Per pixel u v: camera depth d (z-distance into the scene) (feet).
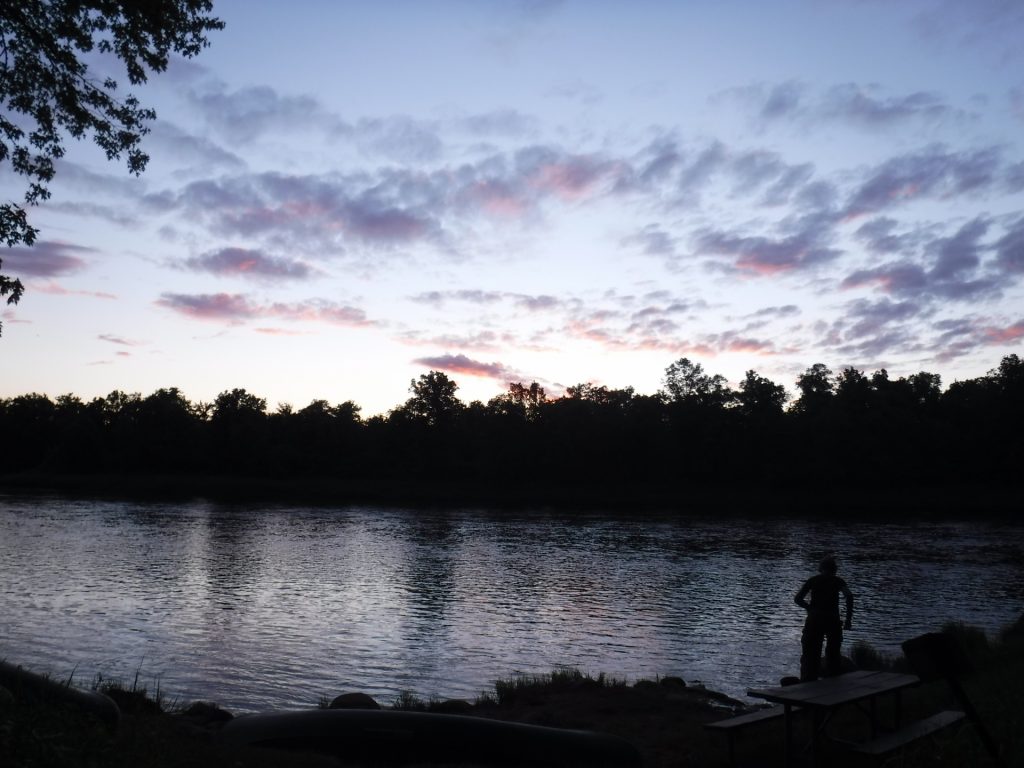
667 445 412.36
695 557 154.30
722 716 39.42
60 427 536.83
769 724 33.63
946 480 381.19
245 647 71.05
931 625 85.81
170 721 32.78
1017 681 34.19
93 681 57.06
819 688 25.79
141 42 42.75
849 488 378.32
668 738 34.19
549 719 37.06
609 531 216.33
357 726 31.35
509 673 62.49
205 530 199.21
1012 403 375.25
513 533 207.00
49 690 28.45
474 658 68.03
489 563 141.79
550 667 64.80
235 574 121.60
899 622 87.76
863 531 219.82
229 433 486.38
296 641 74.23
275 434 491.72
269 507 304.09
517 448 428.56
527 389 489.67
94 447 492.95
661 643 75.15
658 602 100.89
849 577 126.00
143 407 499.51
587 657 68.85
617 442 418.51
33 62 42.32
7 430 555.28
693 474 417.49
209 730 34.94
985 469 374.84
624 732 35.60
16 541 162.61
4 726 19.89
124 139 45.78
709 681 59.52
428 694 55.36
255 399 506.07
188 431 487.20
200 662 64.90
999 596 107.04
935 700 34.30
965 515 288.30
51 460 495.41
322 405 527.81
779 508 329.31
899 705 28.04
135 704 38.14
